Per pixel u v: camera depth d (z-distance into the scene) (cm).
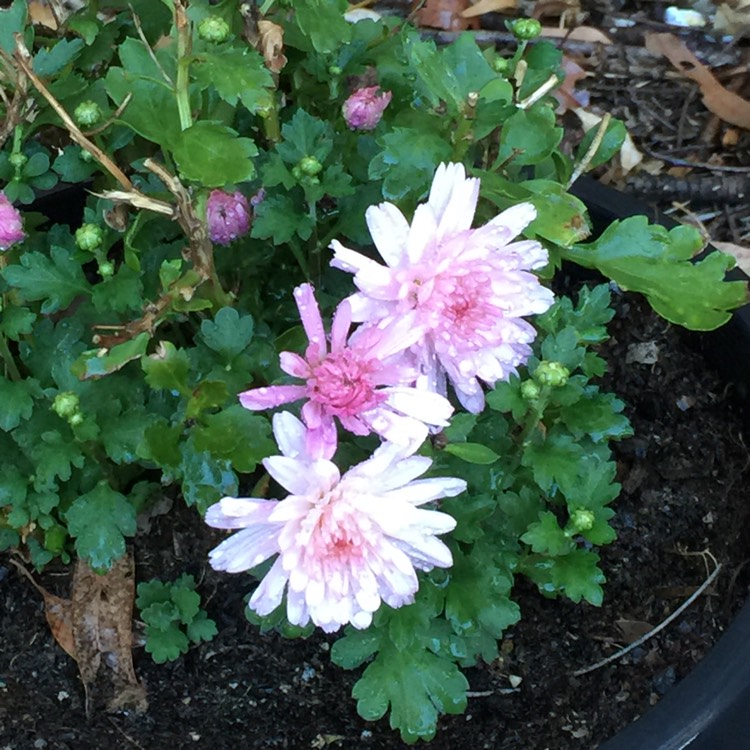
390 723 28
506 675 31
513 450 28
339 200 28
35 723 30
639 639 31
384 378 21
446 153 24
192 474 26
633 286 26
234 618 32
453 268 22
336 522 21
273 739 30
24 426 28
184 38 23
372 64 30
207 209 26
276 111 28
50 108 28
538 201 25
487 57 29
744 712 27
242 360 26
